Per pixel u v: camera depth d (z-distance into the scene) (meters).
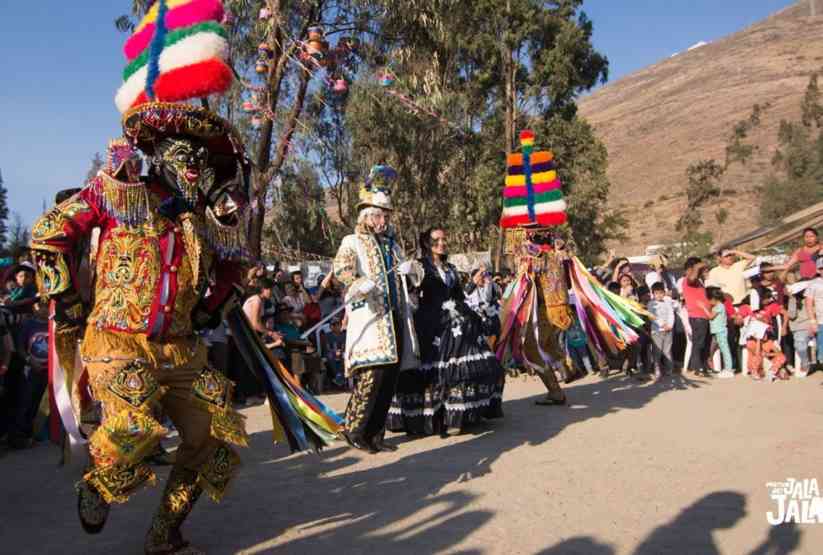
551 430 7.24
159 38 3.92
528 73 32.22
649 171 116.06
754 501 4.69
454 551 3.91
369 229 6.72
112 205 3.71
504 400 9.67
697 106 146.50
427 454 6.33
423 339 7.16
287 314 10.72
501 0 28.55
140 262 3.72
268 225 20.69
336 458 6.32
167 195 3.86
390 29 17.73
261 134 16.23
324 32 15.72
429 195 22.80
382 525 4.39
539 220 9.02
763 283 12.08
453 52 20.53
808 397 9.02
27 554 4.07
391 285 6.64
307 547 4.05
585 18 31.97
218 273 4.17
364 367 6.47
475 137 26.42
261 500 5.03
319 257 22.44
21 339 7.69
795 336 11.61
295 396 4.62
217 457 3.98
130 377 3.62
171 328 3.81
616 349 9.64
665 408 8.45
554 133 32.19
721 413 7.94
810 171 58.81
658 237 81.50
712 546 3.93
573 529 4.23
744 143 112.06
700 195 87.31
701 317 12.22
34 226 3.65
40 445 7.68
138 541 4.25
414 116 19.22
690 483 5.13
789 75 147.88
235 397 10.34
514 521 4.39
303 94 16.78
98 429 3.61
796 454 5.84
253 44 16.34
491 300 10.52
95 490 3.55
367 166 20.17
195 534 4.32
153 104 3.75
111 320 3.67
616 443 6.50
